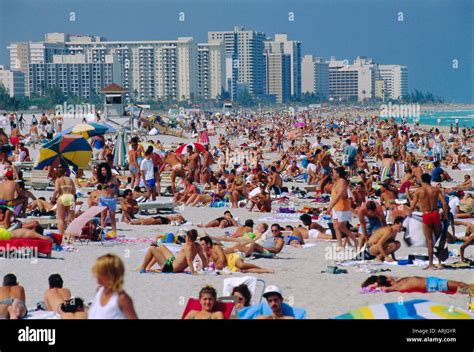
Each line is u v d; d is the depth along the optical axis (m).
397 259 17.41
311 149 49.41
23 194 21.84
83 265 16.42
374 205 17.62
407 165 33.12
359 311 10.87
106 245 18.98
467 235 19.70
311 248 18.97
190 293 14.06
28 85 153.12
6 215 18.05
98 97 154.25
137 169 29.52
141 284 14.78
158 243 18.94
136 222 22.64
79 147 29.30
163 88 196.75
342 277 15.55
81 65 158.12
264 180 30.33
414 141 60.41
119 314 7.70
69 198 19.62
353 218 23.75
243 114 169.62
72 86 157.50
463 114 168.12
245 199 27.55
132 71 191.62
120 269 7.72
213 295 10.92
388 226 17.25
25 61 153.62
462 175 39.81
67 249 18.14
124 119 71.12
